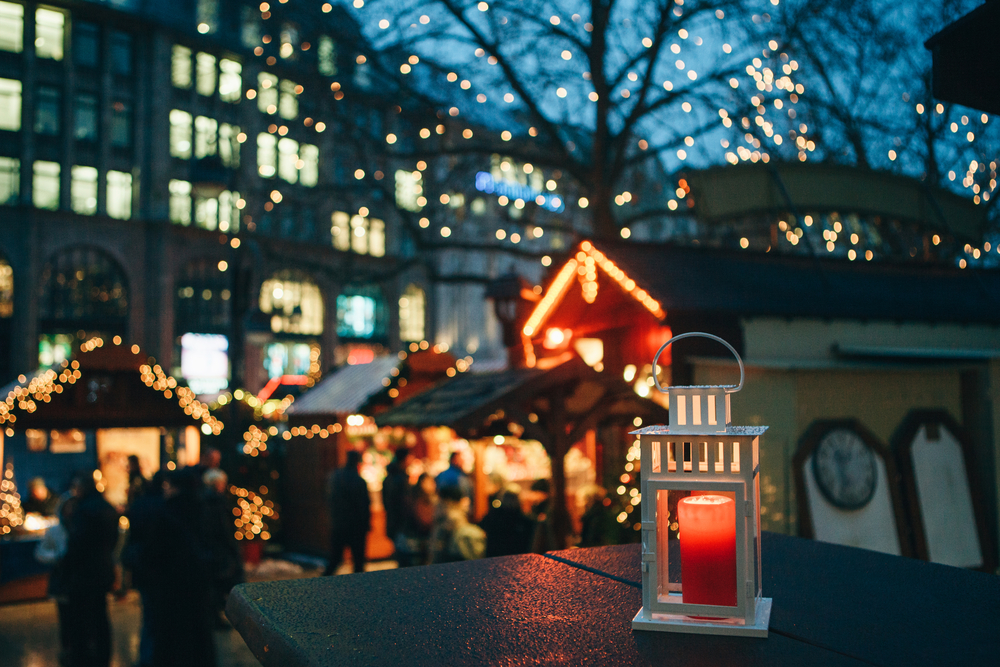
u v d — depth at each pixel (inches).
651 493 54.2
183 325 1245.1
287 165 1213.7
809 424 239.3
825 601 58.9
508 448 476.1
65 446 467.2
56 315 1147.9
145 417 435.5
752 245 393.1
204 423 452.8
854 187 320.2
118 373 428.5
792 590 62.5
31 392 403.5
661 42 514.6
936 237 360.8
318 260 1360.7
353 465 376.8
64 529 289.9
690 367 242.4
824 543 84.0
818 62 486.6
